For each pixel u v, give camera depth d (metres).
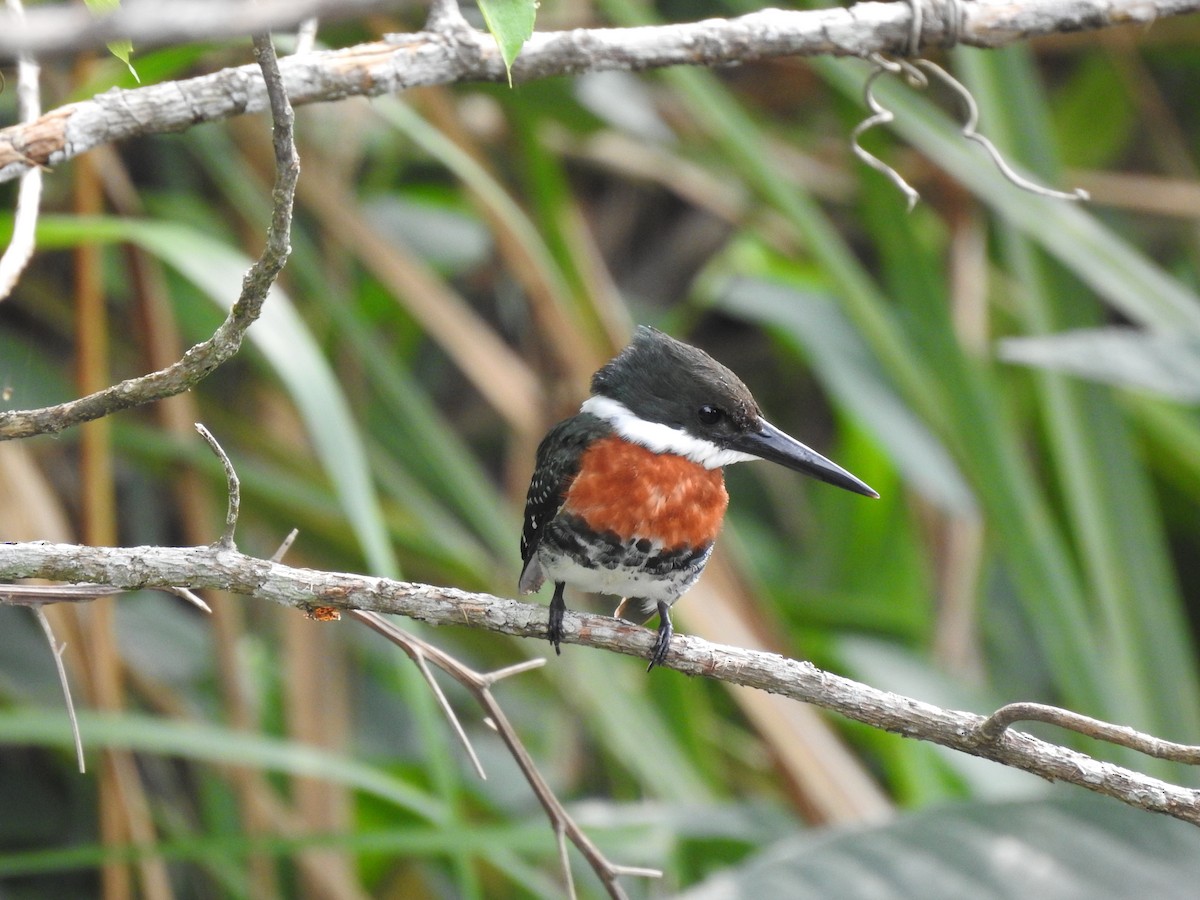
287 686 11.02
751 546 16.27
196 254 8.09
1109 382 10.73
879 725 6.05
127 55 4.81
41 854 8.69
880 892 8.20
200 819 12.24
